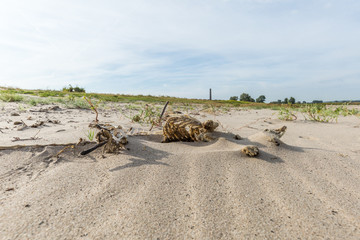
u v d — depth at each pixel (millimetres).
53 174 1844
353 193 1623
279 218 1334
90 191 1601
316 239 1171
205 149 2465
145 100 15828
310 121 5457
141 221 1292
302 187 1701
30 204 1440
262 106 14320
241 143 2574
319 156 2334
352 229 1239
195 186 1688
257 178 1827
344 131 3941
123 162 2066
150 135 3189
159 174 1855
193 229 1237
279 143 2539
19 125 3656
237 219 1323
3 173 1855
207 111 8656
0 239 1138
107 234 1188
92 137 2568
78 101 8695
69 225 1254
